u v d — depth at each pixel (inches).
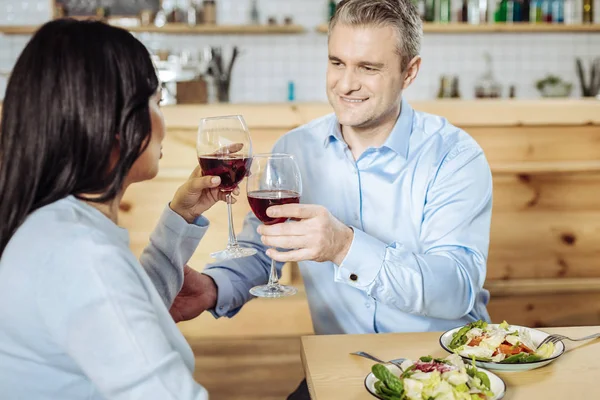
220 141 48.4
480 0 177.2
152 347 31.8
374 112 59.6
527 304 98.6
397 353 46.8
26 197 34.0
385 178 64.0
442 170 62.3
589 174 97.1
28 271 32.4
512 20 177.6
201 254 91.8
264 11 181.0
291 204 45.7
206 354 94.7
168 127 91.2
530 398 39.7
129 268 33.1
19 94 33.8
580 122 95.5
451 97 176.9
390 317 62.2
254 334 94.3
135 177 38.4
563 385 41.5
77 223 33.4
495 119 94.3
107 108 33.9
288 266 93.7
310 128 68.6
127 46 35.0
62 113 33.4
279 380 95.7
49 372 33.4
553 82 176.6
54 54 33.5
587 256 99.3
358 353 45.7
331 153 66.1
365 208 64.9
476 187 61.3
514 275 98.7
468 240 59.5
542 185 96.9
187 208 51.2
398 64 58.9
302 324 94.5
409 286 51.4
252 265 62.9
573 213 98.1
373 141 63.9
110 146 34.3
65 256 32.0
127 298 31.9
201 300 58.5
